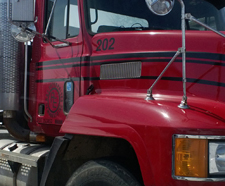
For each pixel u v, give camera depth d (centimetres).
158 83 305
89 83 346
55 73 382
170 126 245
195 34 308
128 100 281
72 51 366
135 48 322
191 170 238
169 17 341
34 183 361
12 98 427
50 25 402
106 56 335
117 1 359
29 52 429
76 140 301
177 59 302
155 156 248
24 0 345
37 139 423
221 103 280
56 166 304
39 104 405
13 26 355
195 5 350
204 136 239
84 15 358
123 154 310
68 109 363
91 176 281
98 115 284
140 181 270
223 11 356
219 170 238
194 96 293
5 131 500
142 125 256
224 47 297
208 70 296
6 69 426
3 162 424
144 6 349
